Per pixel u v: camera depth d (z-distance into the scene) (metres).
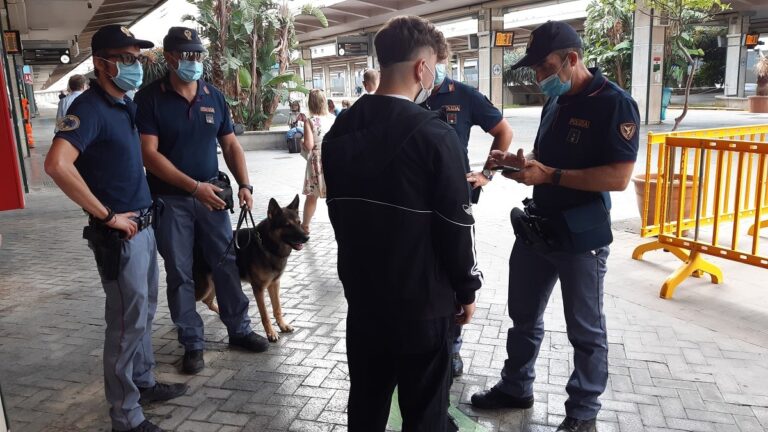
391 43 1.95
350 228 2.00
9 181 2.27
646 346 3.97
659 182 5.60
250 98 18.50
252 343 4.11
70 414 3.38
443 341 2.04
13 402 3.50
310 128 7.08
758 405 3.24
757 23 33.97
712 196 7.74
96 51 2.77
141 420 3.09
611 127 2.63
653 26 19.09
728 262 5.71
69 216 8.88
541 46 2.67
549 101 3.02
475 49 27.17
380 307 2.01
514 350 3.20
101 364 4.01
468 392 3.48
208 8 17.45
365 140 1.94
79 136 2.66
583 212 2.78
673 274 4.94
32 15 22.30
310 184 7.22
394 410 3.22
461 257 1.93
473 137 18.28
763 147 4.42
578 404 2.95
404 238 1.92
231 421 3.25
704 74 35.38
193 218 3.88
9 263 6.46
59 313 4.97
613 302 4.77
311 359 3.99
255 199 9.59
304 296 5.22
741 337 4.09
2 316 4.91
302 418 3.26
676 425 3.07
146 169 3.69
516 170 2.74
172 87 3.68
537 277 3.07
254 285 4.20
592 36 22.69
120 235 2.84
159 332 4.54
